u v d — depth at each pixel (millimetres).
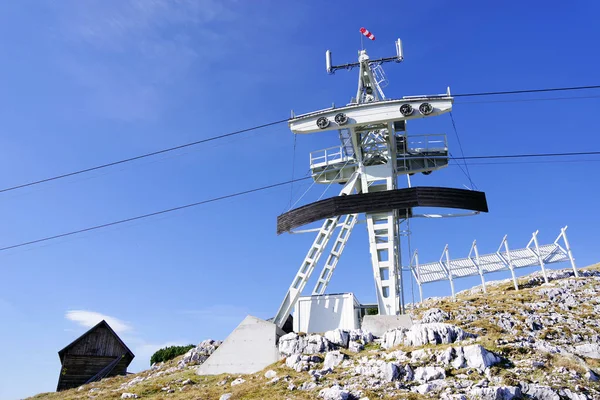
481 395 21609
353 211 41594
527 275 64000
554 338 32438
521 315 38969
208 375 34719
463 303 47156
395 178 46438
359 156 46875
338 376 26672
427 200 40406
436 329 29844
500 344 28297
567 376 24047
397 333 31422
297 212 44625
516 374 24047
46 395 38906
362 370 26484
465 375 24188
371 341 33031
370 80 46500
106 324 51531
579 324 35562
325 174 51031
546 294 45938
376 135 47688
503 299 46406
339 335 33250
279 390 25750
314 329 39688
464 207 40938
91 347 49719
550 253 54562
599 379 24359
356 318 41531
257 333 35969
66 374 47281
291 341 34062
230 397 25828
